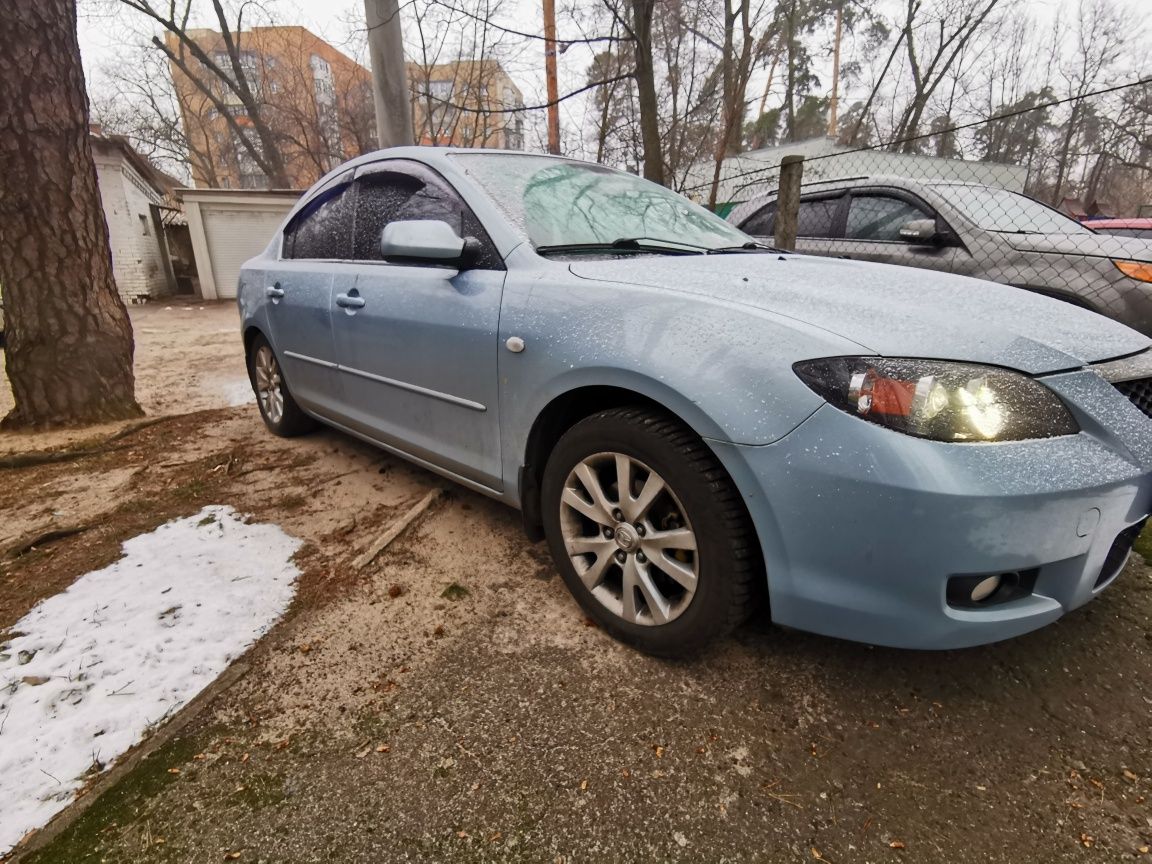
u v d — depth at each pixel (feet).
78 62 13.00
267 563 7.91
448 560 8.00
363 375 9.29
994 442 4.60
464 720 5.41
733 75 25.85
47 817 4.52
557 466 6.61
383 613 6.88
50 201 12.84
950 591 4.79
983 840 4.38
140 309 46.16
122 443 12.62
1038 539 4.62
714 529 5.35
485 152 8.87
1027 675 5.93
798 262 7.18
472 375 7.33
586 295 6.24
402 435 8.86
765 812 4.58
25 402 13.26
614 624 6.34
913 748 5.13
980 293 6.20
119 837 4.36
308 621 6.72
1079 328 5.74
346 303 9.27
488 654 6.24
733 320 5.34
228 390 18.39
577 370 6.07
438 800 4.66
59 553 8.17
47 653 6.16
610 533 6.30
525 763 4.99
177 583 7.43
